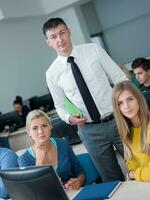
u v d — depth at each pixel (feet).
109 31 31.68
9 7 26.50
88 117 8.20
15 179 5.82
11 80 27.50
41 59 30.42
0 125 21.04
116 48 31.68
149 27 29.96
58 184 5.52
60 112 8.73
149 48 30.40
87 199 6.59
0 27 27.43
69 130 11.74
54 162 8.03
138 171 6.79
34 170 5.58
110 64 8.25
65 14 31.45
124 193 6.40
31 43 29.78
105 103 8.07
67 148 8.30
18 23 28.91
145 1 29.50
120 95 6.88
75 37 31.53
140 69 12.35
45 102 25.04
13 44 28.22
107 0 30.99
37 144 7.89
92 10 31.68
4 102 26.61
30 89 28.96
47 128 7.90
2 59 27.17
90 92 8.12
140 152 6.98
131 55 31.30
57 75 8.50
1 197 8.18
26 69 28.94
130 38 30.99
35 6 29.14
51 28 7.97
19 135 19.47
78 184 7.70
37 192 5.69
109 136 8.11
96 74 8.12
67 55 8.21
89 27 31.83
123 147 7.61
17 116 21.34
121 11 30.73
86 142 8.45
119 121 7.09
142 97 6.97
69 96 8.42
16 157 8.84
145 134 6.84
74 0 29.32
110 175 8.27
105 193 6.59
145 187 6.39
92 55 8.20
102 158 8.27
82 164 8.60
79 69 8.16
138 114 6.93
